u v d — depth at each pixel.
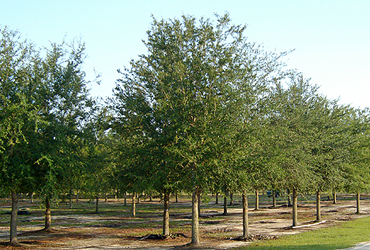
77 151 18.80
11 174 15.96
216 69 16.80
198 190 17.53
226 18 17.72
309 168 23.05
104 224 30.27
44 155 16.17
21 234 23.72
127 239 21.16
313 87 24.83
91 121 19.67
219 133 14.95
